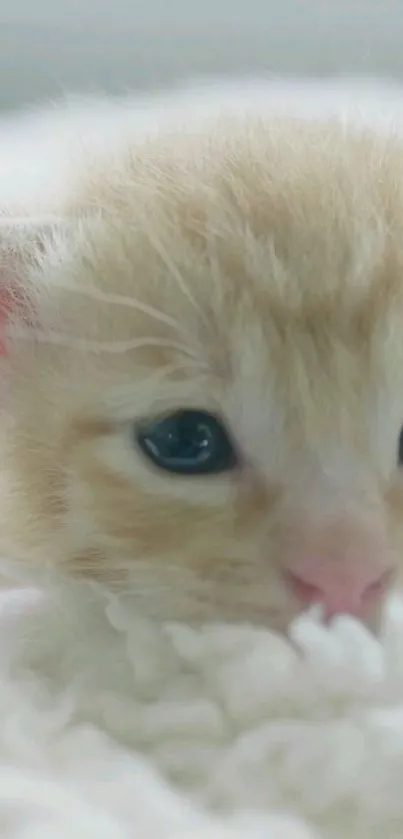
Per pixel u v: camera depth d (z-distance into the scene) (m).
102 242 0.12
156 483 0.11
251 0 0.22
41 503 0.12
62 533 0.12
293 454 0.11
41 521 0.12
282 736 0.09
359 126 0.13
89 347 0.11
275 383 0.11
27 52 0.22
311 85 0.19
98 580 0.11
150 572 0.11
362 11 0.22
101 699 0.10
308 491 0.11
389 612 0.11
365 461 0.11
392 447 0.11
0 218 0.12
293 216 0.11
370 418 0.11
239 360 0.11
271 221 0.11
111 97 0.19
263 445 0.11
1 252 0.12
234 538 0.11
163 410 0.11
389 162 0.12
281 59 0.22
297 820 0.08
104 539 0.11
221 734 0.09
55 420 0.12
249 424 0.11
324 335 0.11
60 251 0.12
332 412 0.11
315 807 0.09
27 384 0.12
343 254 0.11
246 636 0.11
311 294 0.11
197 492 0.11
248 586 0.11
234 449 0.11
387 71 0.22
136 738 0.09
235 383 0.11
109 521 0.11
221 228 0.11
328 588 0.11
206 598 0.11
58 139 0.15
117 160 0.13
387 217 0.11
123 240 0.11
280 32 0.22
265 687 0.10
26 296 0.12
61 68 0.22
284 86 0.18
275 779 0.09
